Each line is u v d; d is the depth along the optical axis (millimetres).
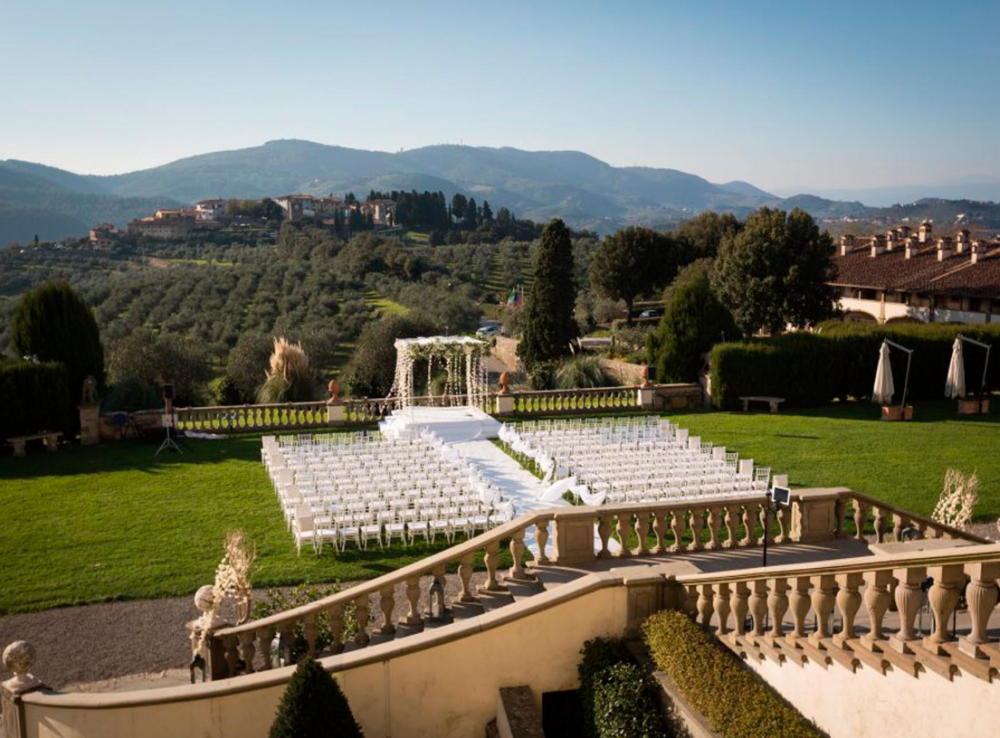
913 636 7414
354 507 18594
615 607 11102
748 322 53000
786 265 52031
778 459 24781
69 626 14352
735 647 9883
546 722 11203
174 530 19172
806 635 8828
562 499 20953
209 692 10000
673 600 11156
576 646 11062
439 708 10781
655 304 86938
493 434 30281
